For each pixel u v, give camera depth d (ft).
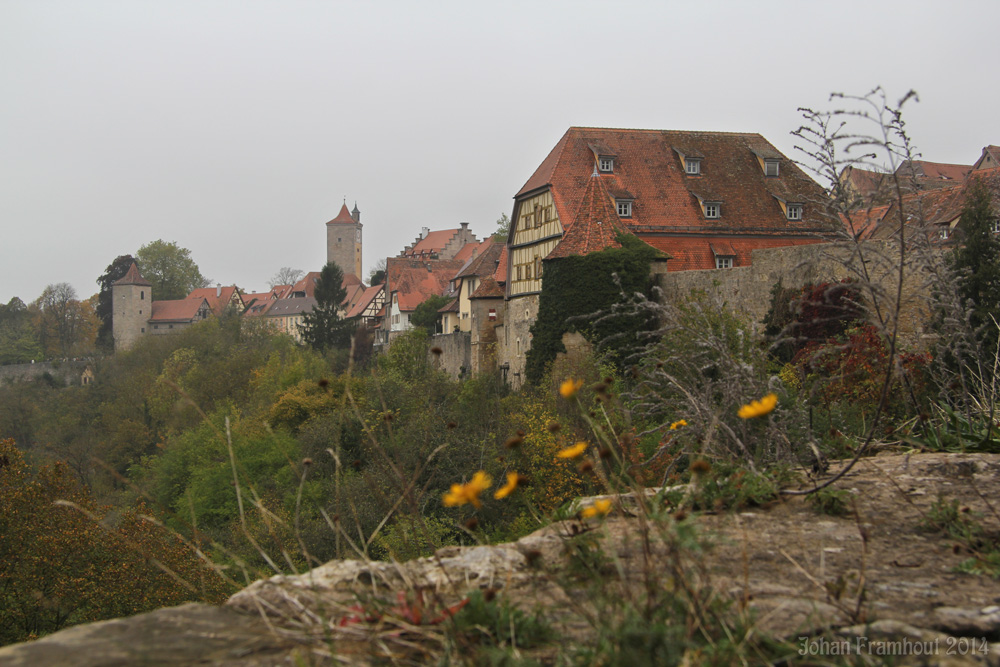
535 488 58.75
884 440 20.26
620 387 61.57
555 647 8.62
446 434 68.64
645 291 99.50
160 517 65.62
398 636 8.83
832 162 18.83
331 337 251.19
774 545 12.19
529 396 93.20
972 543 11.96
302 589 10.27
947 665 8.20
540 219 122.93
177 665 8.11
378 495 12.41
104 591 60.95
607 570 10.62
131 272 409.28
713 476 14.62
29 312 377.30
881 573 10.98
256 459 100.68
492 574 10.84
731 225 122.11
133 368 209.67
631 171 124.98
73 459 162.40
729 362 18.25
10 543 63.57
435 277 281.74
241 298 428.15
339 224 525.34
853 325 41.06
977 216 46.42
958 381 22.53
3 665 8.00
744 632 8.39
